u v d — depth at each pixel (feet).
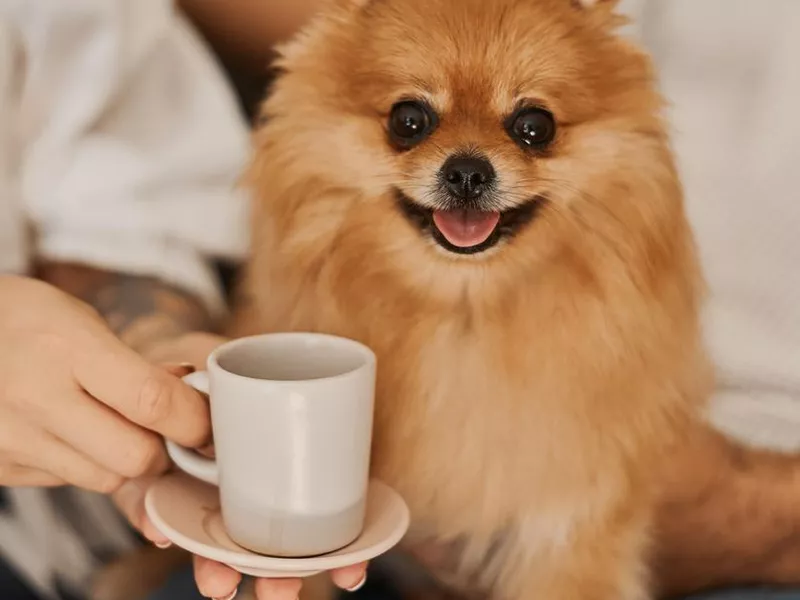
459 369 2.63
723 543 3.11
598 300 2.62
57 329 2.05
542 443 2.59
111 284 3.31
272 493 1.86
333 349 2.02
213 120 3.71
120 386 1.95
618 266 2.63
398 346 2.68
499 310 2.63
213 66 3.88
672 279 2.70
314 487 1.87
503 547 2.90
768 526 3.07
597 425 2.60
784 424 3.34
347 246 2.74
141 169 3.44
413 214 2.69
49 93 3.45
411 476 2.67
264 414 1.80
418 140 2.66
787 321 3.52
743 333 3.50
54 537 3.31
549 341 2.60
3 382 2.02
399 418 2.65
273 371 2.03
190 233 3.49
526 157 2.63
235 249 3.60
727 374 3.49
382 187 2.69
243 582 2.73
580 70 2.64
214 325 3.40
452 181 2.56
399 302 2.70
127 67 3.48
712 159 3.72
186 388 2.03
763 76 3.74
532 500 2.66
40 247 3.43
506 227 2.66
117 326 2.99
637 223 2.64
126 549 3.48
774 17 3.74
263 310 2.86
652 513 2.93
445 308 2.67
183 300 3.32
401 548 3.04
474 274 2.64
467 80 2.59
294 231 2.78
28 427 2.06
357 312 2.75
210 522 2.04
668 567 3.17
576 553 2.77
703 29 3.84
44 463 2.09
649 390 2.65
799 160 3.65
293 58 2.86
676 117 3.78
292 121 2.77
